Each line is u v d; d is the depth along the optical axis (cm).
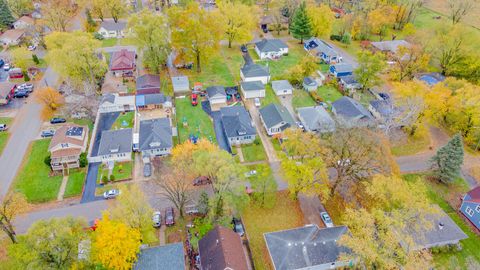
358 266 4431
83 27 11794
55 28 10712
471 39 8769
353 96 8306
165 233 4953
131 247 3897
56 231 3766
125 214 4209
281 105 8000
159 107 7794
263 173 5550
